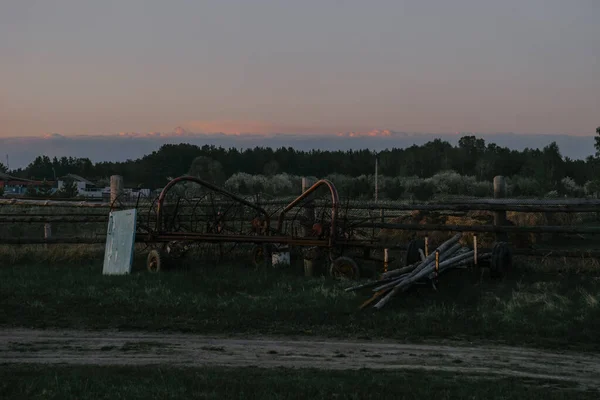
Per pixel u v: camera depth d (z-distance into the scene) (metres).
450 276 14.02
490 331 10.41
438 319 11.02
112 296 12.25
